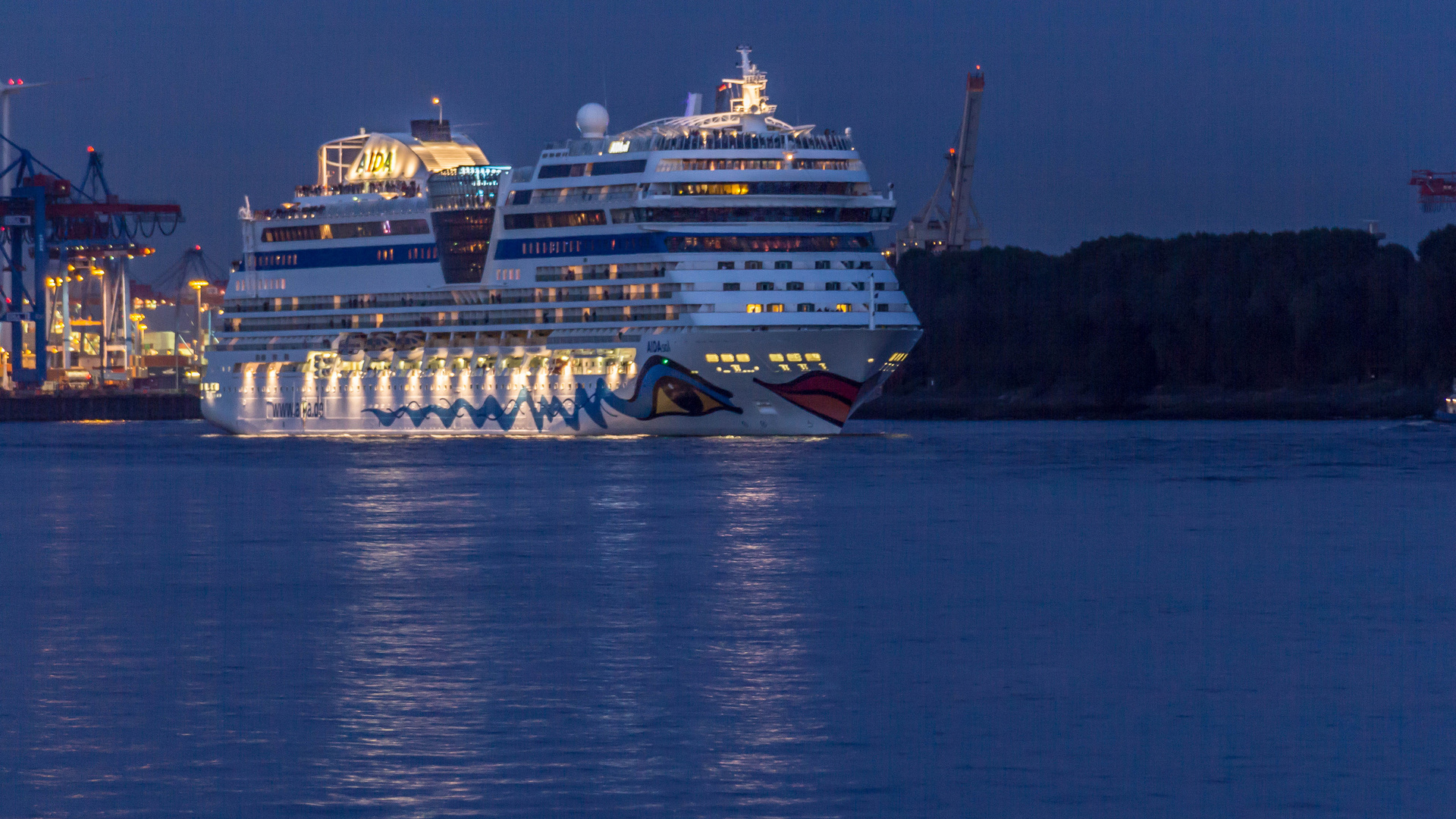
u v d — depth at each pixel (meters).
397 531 181.12
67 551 165.62
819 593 133.00
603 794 75.56
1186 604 127.25
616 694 95.06
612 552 160.50
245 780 77.38
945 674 100.25
